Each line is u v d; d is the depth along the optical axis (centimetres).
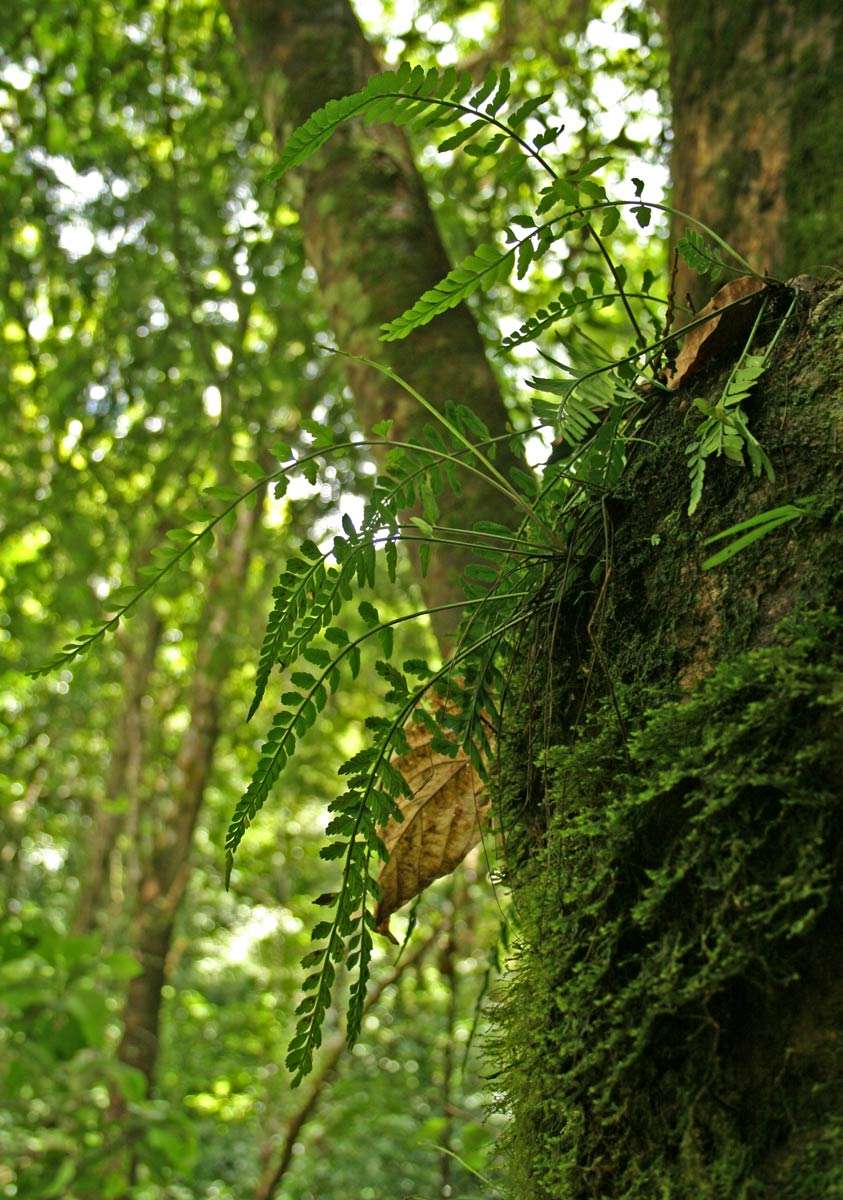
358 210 151
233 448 371
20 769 659
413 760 79
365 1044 450
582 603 70
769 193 126
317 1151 502
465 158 350
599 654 63
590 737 65
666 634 63
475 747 74
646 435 70
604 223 72
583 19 347
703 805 54
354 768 71
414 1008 452
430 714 79
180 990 721
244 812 71
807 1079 48
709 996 50
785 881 49
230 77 360
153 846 521
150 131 385
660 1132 52
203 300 366
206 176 370
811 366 62
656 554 66
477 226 341
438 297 73
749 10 134
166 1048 679
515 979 65
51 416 391
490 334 349
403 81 67
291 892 627
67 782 718
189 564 81
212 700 517
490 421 134
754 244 125
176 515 421
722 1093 50
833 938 49
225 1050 689
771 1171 47
